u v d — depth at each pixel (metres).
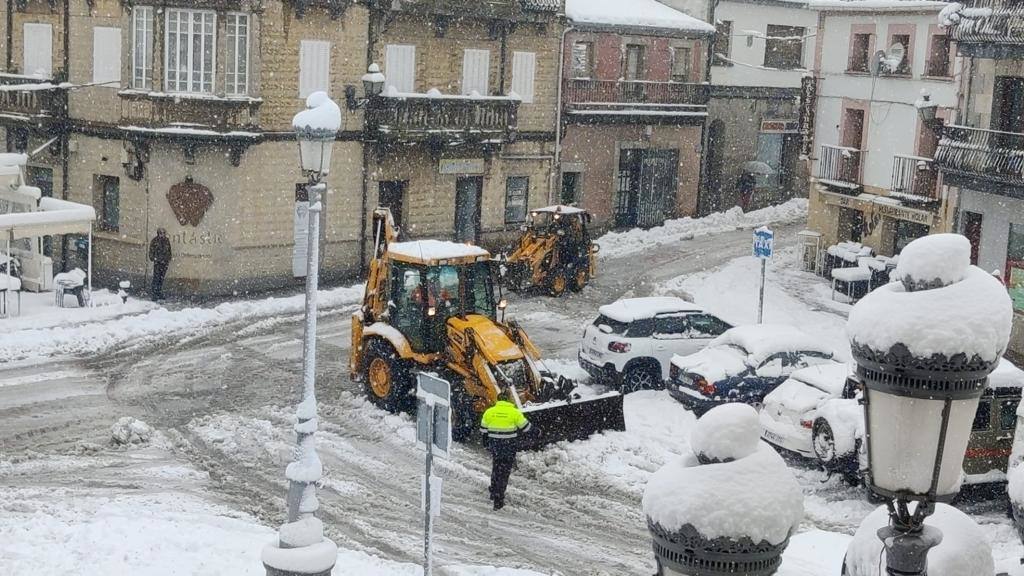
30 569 12.80
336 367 24.61
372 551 15.02
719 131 48.94
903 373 3.73
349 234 35.19
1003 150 28.06
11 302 29.06
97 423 20.27
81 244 33.66
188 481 17.52
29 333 25.95
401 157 35.94
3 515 15.40
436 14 35.94
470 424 19.80
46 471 17.67
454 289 20.69
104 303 30.05
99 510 15.76
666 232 45.00
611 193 43.94
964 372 3.68
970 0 29.22
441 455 10.84
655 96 44.22
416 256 20.50
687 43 45.34
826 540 9.47
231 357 25.33
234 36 31.45
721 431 3.92
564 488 17.58
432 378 10.89
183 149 31.67
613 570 14.64
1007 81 29.17
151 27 31.45
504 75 38.72
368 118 34.75
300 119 11.79
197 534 14.53
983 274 3.85
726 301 33.16
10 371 23.41
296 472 11.30
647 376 23.08
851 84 37.56
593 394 20.62
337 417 20.97
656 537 3.96
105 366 24.22
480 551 15.14
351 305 31.66
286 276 33.56
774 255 41.09
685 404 20.94
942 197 33.09
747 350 21.06
